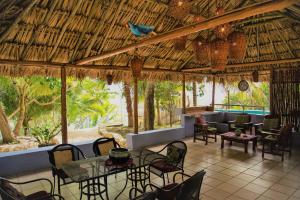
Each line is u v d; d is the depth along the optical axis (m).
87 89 9.50
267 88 11.10
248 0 3.96
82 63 4.77
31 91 7.91
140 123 11.85
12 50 4.14
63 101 4.91
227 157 5.12
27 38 4.07
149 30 3.95
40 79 7.67
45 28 4.09
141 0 4.38
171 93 11.40
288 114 6.50
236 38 1.93
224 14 1.93
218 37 2.00
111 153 3.00
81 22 4.27
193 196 2.28
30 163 4.47
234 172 4.22
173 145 3.58
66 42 4.52
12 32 3.87
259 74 7.59
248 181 3.82
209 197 3.29
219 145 6.22
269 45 6.08
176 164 3.30
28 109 8.67
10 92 8.40
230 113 8.50
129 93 11.05
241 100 11.75
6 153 4.40
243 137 5.55
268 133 5.40
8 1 2.67
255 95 11.31
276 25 5.39
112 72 5.70
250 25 4.66
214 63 1.97
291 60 5.29
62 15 4.02
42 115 8.99
